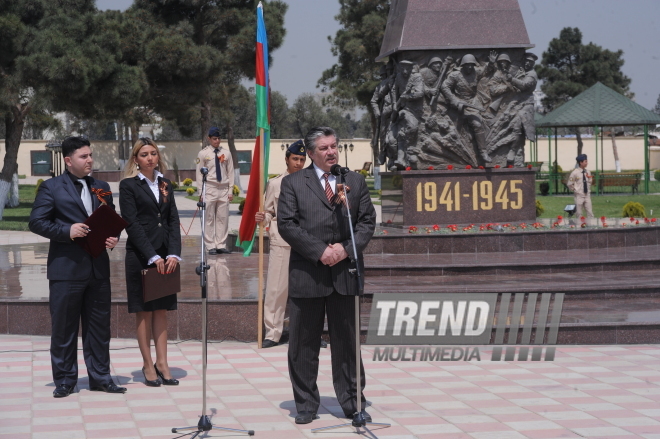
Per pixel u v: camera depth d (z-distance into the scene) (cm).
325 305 524
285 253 737
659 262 1016
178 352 729
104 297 591
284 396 575
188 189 3706
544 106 5262
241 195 3703
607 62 5134
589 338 735
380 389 589
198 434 484
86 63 2025
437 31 1232
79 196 587
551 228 1185
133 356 714
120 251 1412
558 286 871
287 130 7169
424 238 1109
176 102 2650
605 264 998
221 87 3453
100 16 2177
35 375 642
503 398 560
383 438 473
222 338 768
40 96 2100
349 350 518
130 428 498
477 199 1233
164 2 3041
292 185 521
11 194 3044
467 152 1246
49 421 513
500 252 1120
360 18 3862
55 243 584
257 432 490
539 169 3544
